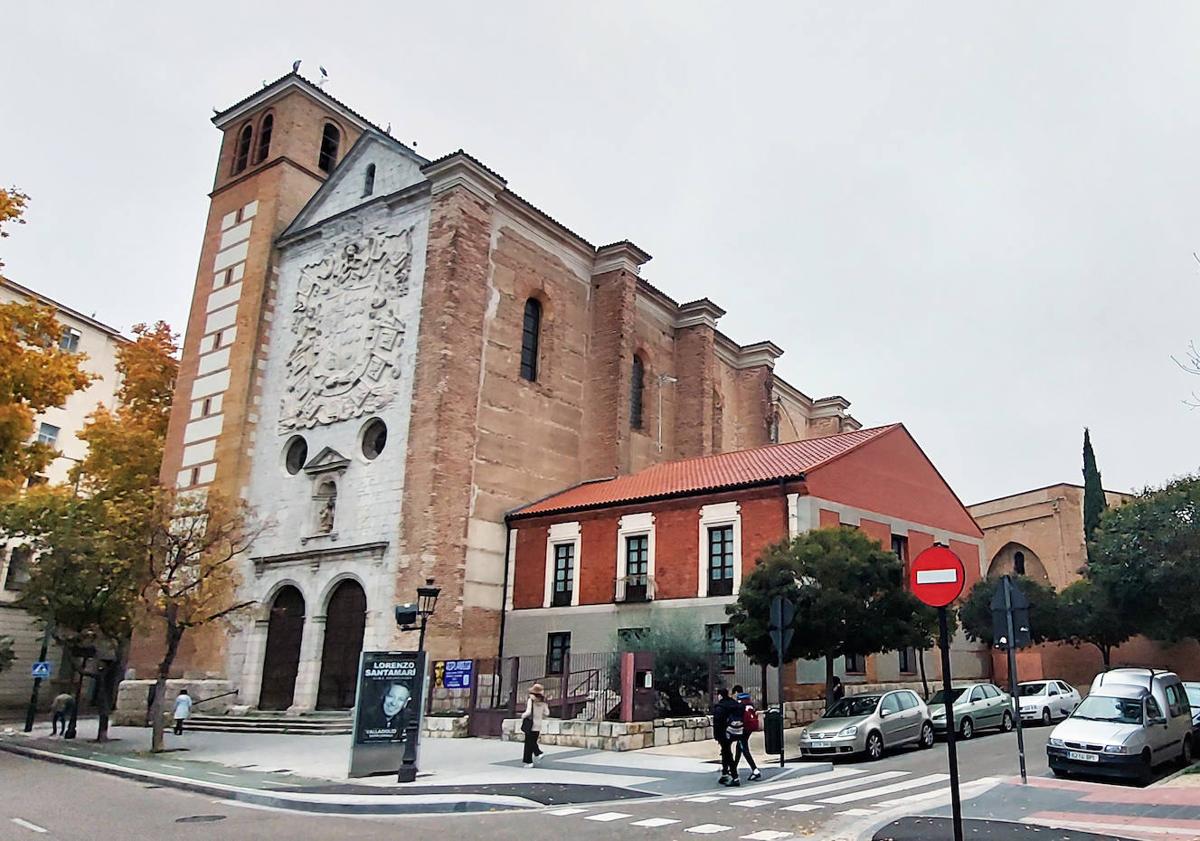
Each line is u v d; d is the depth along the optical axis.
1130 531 32.81
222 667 38.22
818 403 63.66
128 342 56.56
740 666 28.34
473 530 35.16
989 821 13.32
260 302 43.19
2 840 12.91
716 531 30.69
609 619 32.19
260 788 17.89
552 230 41.47
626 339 42.66
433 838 12.84
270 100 47.75
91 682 50.06
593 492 36.78
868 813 14.48
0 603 48.75
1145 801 14.91
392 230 39.62
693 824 13.77
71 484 47.94
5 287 53.06
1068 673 46.06
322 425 39.34
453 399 35.22
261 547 39.34
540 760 21.66
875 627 24.59
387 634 33.53
